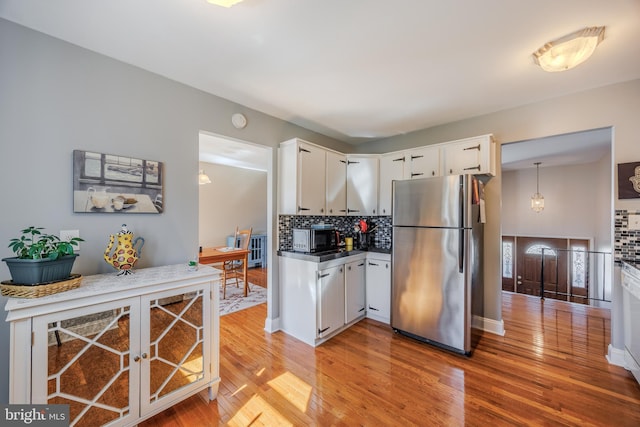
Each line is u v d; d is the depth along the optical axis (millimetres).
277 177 2992
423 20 1493
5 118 1488
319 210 3100
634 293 1941
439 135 3254
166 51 1794
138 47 1752
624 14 1424
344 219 3947
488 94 2426
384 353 2430
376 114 2898
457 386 1950
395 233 2822
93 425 1381
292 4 1372
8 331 1494
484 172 2656
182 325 1706
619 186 2209
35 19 1489
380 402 1790
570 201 5504
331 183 3275
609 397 1820
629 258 2172
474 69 2010
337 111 2822
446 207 2461
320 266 2602
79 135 1725
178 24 1530
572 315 3354
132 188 1922
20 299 1237
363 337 2756
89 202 1741
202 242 5789
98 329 1393
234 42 1698
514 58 1860
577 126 2389
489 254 2857
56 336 1274
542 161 5168
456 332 2393
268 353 2434
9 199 1499
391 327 2990
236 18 1479
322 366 2219
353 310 3057
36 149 1579
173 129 2160
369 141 3955
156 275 1721
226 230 6168
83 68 1744
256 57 1865
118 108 1884
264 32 1600
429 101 2582
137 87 1972
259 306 3680
